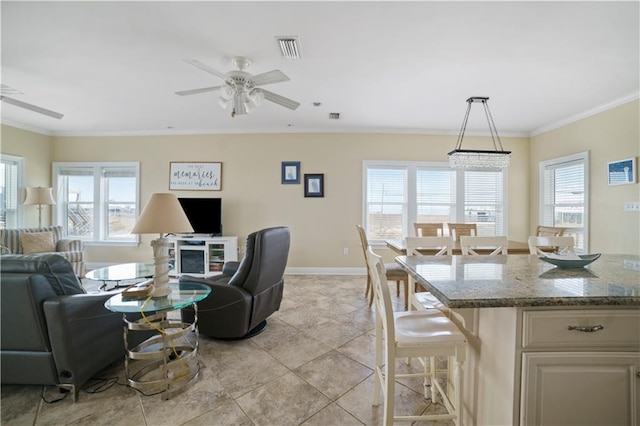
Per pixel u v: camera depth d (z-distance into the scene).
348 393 1.73
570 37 2.15
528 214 4.81
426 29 2.07
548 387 1.02
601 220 3.57
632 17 1.91
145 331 2.15
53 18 1.96
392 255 4.78
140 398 1.68
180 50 2.36
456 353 1.29
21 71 2.74
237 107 2.68
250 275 2.34
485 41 2.22
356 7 1.85
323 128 4.73
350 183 4.78
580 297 1.02
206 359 2.11
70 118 4.25
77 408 1.59
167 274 2.01
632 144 3.22
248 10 1.88
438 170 4.84
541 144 4.57
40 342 1.61
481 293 1.07
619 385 1.03
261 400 1.66
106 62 2.57
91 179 5.05
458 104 3.56
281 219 4.82
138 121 4.40
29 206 4.73
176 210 1.98
